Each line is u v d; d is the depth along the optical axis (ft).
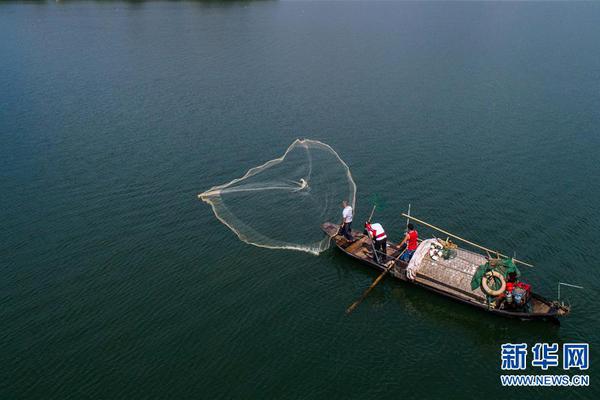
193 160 131.13
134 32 311.88
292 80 205.26
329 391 65.82
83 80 199.41
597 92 183.73
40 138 142.92
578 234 97.19
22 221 103.96
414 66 228.22
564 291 81.97
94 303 82.23
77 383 67.51
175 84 197.16
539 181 118.62
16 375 68.85
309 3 634.02
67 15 382.22
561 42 282.97
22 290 85.05
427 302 81.66
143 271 89.71
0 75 204.33
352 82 202.49
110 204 110.22
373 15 457.27
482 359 70.49
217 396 65.26
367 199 111.45
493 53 255.09
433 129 150.92
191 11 430.61
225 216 102.89
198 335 75.46
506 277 77.51
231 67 226.38
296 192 109.91
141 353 72.23
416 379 67.56
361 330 76.23
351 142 141.90
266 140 143.84
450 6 567.59
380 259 88.43
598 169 124.26
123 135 146.10
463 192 113.80
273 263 91.35
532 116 160.86
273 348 72.95
